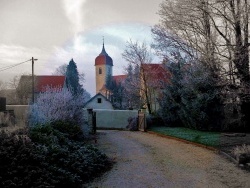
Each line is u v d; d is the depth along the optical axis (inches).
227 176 323.3
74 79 1866.4
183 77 779.4
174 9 634.2
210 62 566.6
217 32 583.5
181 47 695.7
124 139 679.7
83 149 403.5
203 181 307.4
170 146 551.2
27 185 250.5
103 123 1107.3
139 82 1294.3
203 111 689.6
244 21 529.0
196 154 457.7
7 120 443.2
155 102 1189.1
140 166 383.9
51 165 300.0
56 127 536.7
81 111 690.2
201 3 561.9
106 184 304.2
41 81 1572.3
